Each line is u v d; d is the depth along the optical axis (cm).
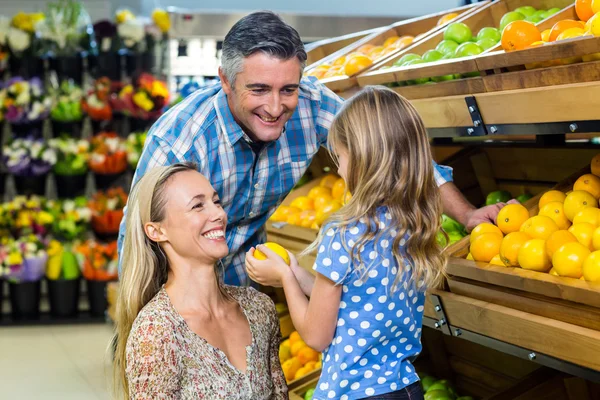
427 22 379
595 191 233
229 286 223
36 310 632
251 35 206
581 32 224
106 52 635
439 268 198
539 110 214
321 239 192
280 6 739
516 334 206
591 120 201
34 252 616
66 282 621
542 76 212
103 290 625
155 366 190
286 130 246
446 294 230
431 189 195
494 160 312
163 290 203
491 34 290
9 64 641
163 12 636
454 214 258
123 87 631
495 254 223
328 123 253
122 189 653
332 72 334
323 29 647
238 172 241
